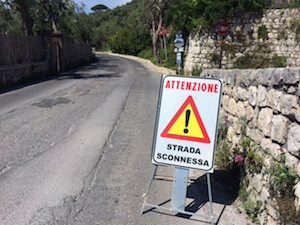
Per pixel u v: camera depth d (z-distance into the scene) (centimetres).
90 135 841
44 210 464
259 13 2389
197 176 603
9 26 3566
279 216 384
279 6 2491
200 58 2570
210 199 447
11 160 645
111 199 504
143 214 462
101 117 1052
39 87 1744
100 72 2902
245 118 575
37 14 3691
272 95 455
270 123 457
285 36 2341
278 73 432
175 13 2766
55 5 3844
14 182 548
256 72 529
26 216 447
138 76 2605
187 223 443
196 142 451
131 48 7081
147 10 4738
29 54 2209
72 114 1079
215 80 451
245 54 2428
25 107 1168
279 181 397
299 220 365
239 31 2441
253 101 537
